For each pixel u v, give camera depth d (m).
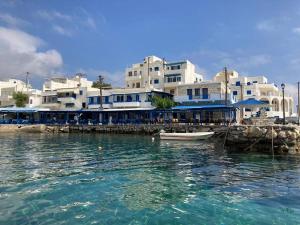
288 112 71.12
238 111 52.19
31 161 19.70
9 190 11.73
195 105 54.75
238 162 19.12
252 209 9.55
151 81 68.94
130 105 59.31
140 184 12.94
